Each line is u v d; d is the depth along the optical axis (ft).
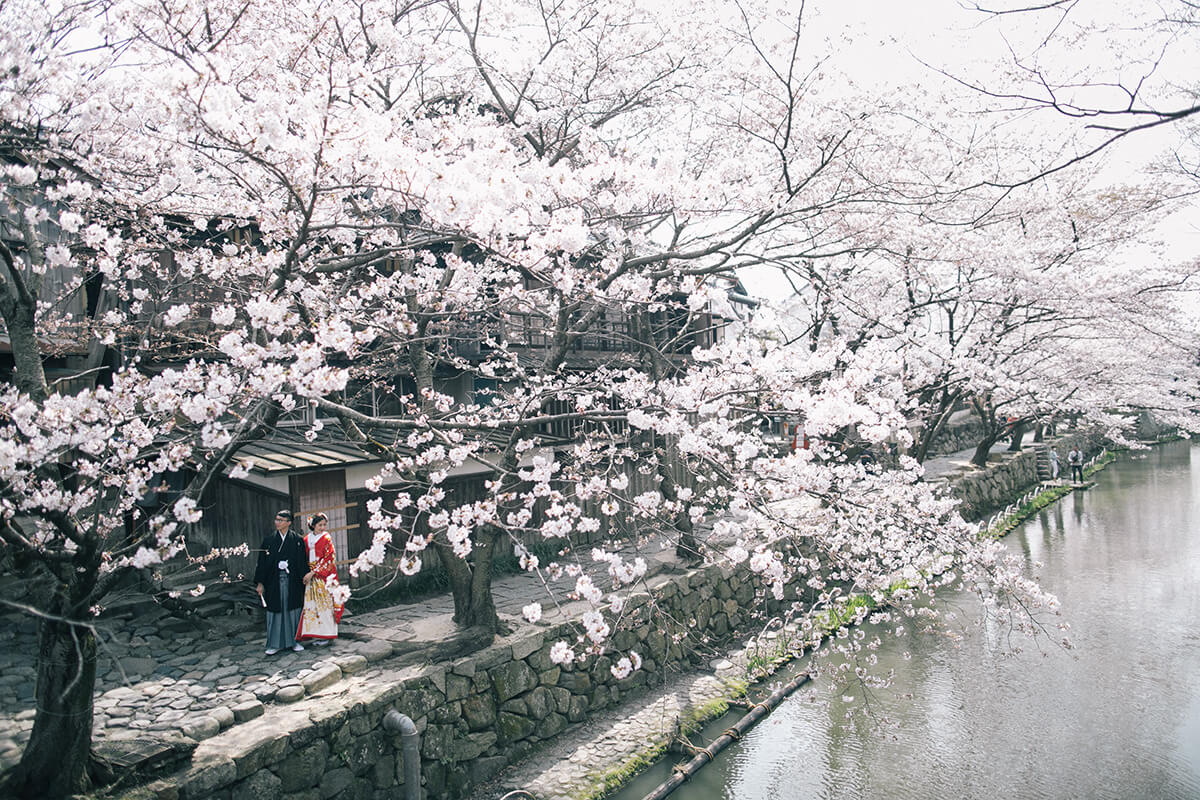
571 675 27.58
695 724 27.81
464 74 31.58
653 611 31.17
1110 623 40.19
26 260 24.66
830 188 27.68
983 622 39.88
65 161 16.84
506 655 25.11
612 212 22.03
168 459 15.92
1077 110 13.32
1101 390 60.80
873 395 18.70
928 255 28.50
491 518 19.92
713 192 18.93
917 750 26.91
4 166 13.84
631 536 39.75
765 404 21.01
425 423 18.94
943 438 94.22
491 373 30.07
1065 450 108.47
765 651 33.06
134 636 24.49
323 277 22.07
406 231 24.44
